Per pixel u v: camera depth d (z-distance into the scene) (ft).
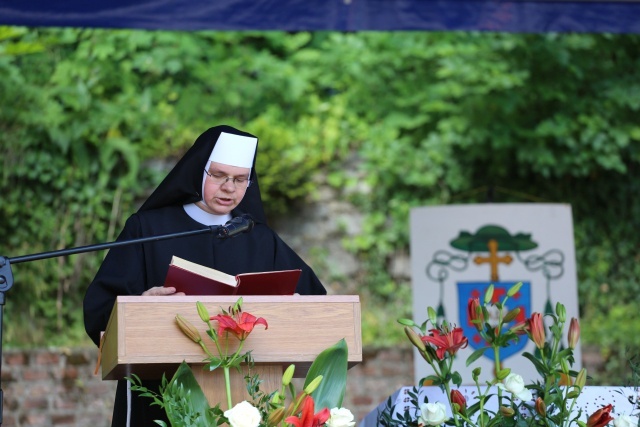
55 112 39.63
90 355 36.52
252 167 18.21
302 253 40.50
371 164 41.50
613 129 42.32
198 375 13.35
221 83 41.75
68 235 39.09
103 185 39.55
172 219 17.94
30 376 35.99
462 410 13.07
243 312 12.92
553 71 42.91
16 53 37.09
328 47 43.37
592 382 39.50
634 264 41.57
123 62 41.01
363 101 42.60
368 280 40.55
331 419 12.12
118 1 23.84
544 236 31.73
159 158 40.34
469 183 41.93
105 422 36.06
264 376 13.53
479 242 31.76
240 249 18.16
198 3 24.06
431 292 31.71
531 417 13.23
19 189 38.88
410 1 24.63
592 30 24.99
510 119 42.32
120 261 17.43
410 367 38.37
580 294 41.04
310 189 40.81
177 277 14.03
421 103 42.52
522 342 30.19
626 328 40.42
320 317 13.52
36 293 38.09
